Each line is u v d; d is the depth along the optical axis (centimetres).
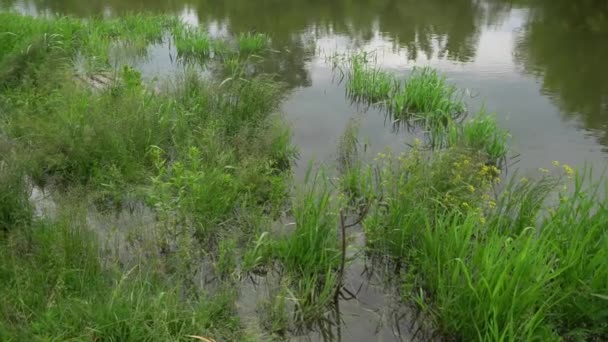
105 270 457
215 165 650
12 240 466
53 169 640
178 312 400
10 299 388
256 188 612
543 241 418
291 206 602
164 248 512
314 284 452
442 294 418
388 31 1667
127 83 848
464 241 440
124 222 550
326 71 1212
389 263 511
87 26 1411
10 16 1327
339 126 877
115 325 371
